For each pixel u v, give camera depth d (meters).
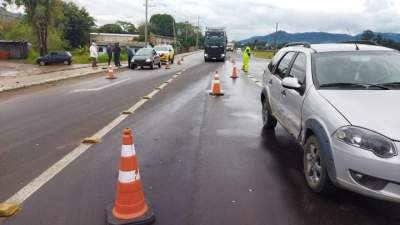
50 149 6.74
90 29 97.00
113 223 3.93
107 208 4.28
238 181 5.16
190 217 4.16
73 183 5.12
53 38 58.03
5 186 5.07
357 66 5.52
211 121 8.98
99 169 5.66
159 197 4.66
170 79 19.91
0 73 26.97
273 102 7.25
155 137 7.49
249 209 4.34
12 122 9.10
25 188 4.98
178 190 4.87
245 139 7.32
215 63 39.84
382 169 3.86
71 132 7.97
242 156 6.26
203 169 5.63
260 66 32.16
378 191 3.93
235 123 8.75
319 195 4.70
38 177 5.37
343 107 4.44
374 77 5.32
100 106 11.23
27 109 10.91
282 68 7.01
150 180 5.20
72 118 9.45
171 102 11.85
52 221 4.10
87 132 7.94
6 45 49.94
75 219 4.13
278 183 5.09
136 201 4.03
